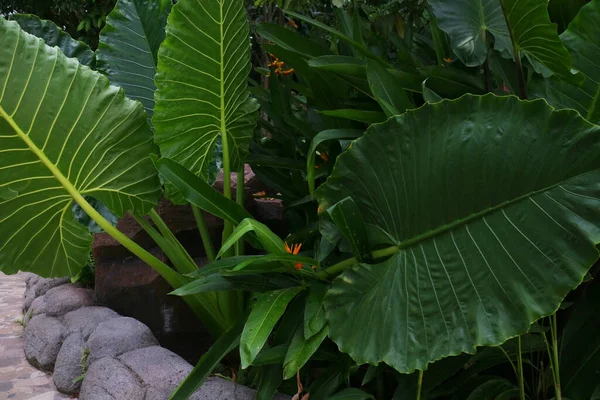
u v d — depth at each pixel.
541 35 1.38
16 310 3.93
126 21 2.43
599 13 1.39
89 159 1.77
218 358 1.59
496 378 1.63
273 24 2.08
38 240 1.88
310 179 1.67
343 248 1.48
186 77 1.76
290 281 1.67
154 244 2.83
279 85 2.34
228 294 2.11
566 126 1.13
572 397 1.54
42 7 6.36
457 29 1.62
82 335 2.57
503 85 2.03
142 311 2.77
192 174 1.65
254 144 2.50
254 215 3.15
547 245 1.15
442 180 1.28
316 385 1.67
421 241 1.34
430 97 1.60
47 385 2.56
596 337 1.56
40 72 1.60
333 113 1.69
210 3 1.65
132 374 2.03
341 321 1.41
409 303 1.32
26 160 1.67
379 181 1.38
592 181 1.11
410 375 1.62
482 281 1.23
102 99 1.72
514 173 1.19
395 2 2.89
